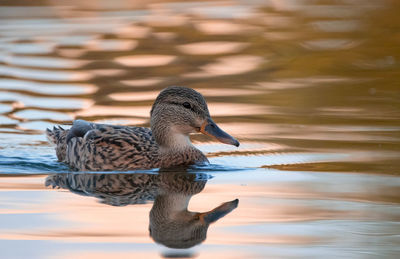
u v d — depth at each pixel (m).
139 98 18.73
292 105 17.98
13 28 27.86
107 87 19.88
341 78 20.98
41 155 14.73
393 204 10.55
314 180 12.07
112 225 9.61
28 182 12.13
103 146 13.52
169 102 13.55
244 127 16.09
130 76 21.08
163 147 13.66
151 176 12.77
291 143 14.74
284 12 32.09
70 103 18.25
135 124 16.55
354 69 22.05
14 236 9.11
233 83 20.33
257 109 17.62
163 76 21.09
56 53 24.17
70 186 11.86
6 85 19.94
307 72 21.91
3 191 11.38
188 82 20.41
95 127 14.29
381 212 10.20
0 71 21.52
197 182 12.21
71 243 8.90
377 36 26.66
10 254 8.47
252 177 12.49
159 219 9.88
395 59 23.30
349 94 19.06
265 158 13.84
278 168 13.09
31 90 19.52
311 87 19.91
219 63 22.91
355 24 28.84
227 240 9.11
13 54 23.91
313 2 34.56
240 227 9.59
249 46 25.47
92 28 28.34
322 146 14.42
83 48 25.02
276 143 14.79
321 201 10.77
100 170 13.35
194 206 10.58
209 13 32.00
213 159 14.11
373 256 8.55
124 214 10.12
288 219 9.92
